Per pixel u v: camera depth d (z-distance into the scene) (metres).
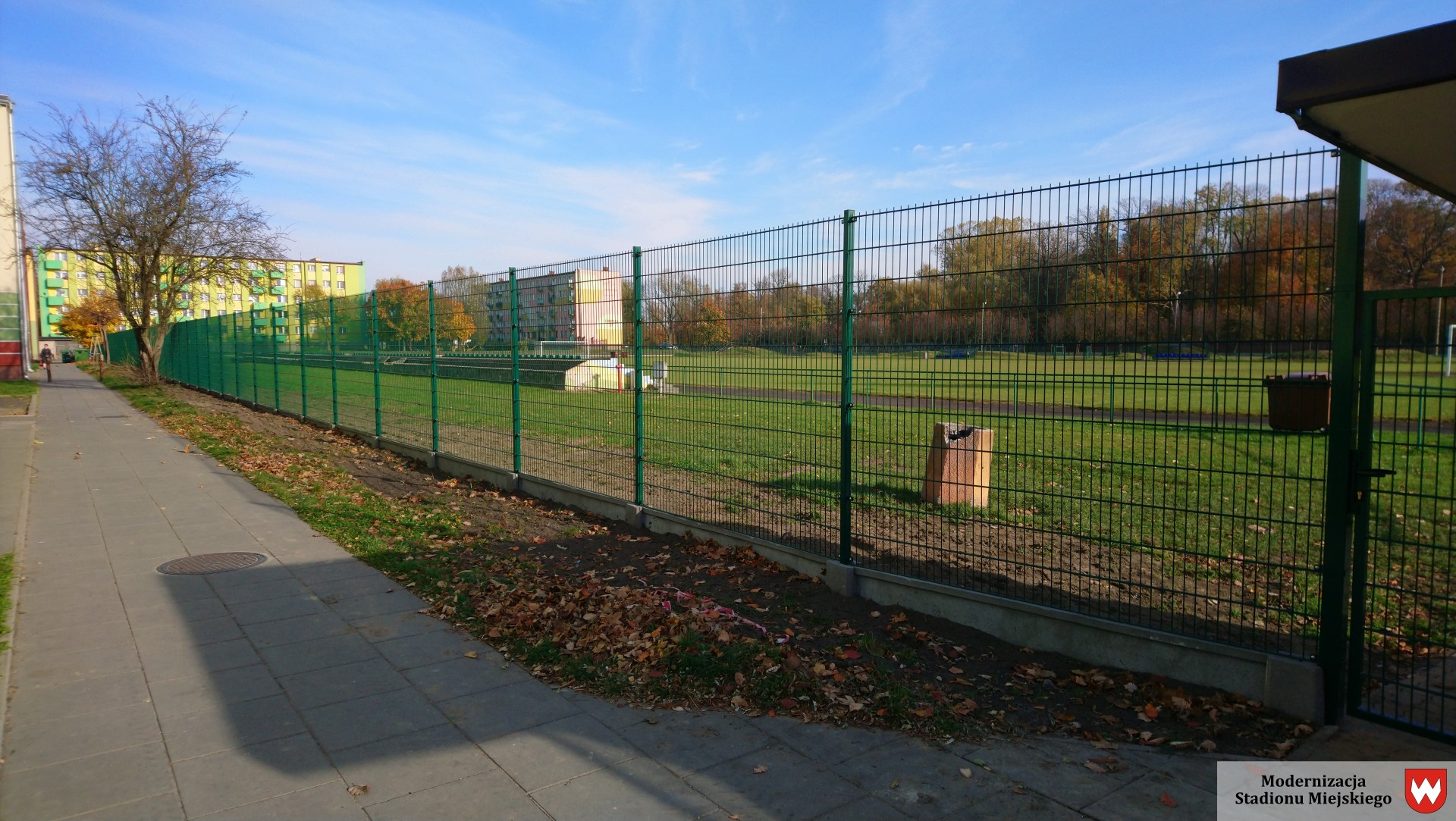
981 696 3.91
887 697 3.84
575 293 7.89
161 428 15.60
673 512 7.11
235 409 19.47
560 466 8.49
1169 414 3.88
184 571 6.17
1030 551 6.11
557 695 4.03
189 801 3.06
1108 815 2.95
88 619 5.11
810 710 3.81
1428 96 2.72
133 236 25.02
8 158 27.25
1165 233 3.82
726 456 8.59
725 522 6.77
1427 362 3.21
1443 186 3.91
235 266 27.25
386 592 5.67
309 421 15.93
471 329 9.84
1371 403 3.35
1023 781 3.19
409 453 11.44
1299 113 2.96
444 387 10.55
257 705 3.90
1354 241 3.31
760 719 3.76
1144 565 5.81
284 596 5.59
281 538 7.18
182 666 4.38
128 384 27.84
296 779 3.23
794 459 6.93
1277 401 3.56
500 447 9.41
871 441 5.42
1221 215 3.66
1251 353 3.62
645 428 7.25
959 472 7.51
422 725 3.71
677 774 3.28
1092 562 5.82
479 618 5.09
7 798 3.07
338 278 97.81
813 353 5.32
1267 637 4.26
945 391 4.62
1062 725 3.61
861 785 3.19
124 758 3.39
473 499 8.75
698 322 6.32
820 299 5.23
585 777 3.25
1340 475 3.42
